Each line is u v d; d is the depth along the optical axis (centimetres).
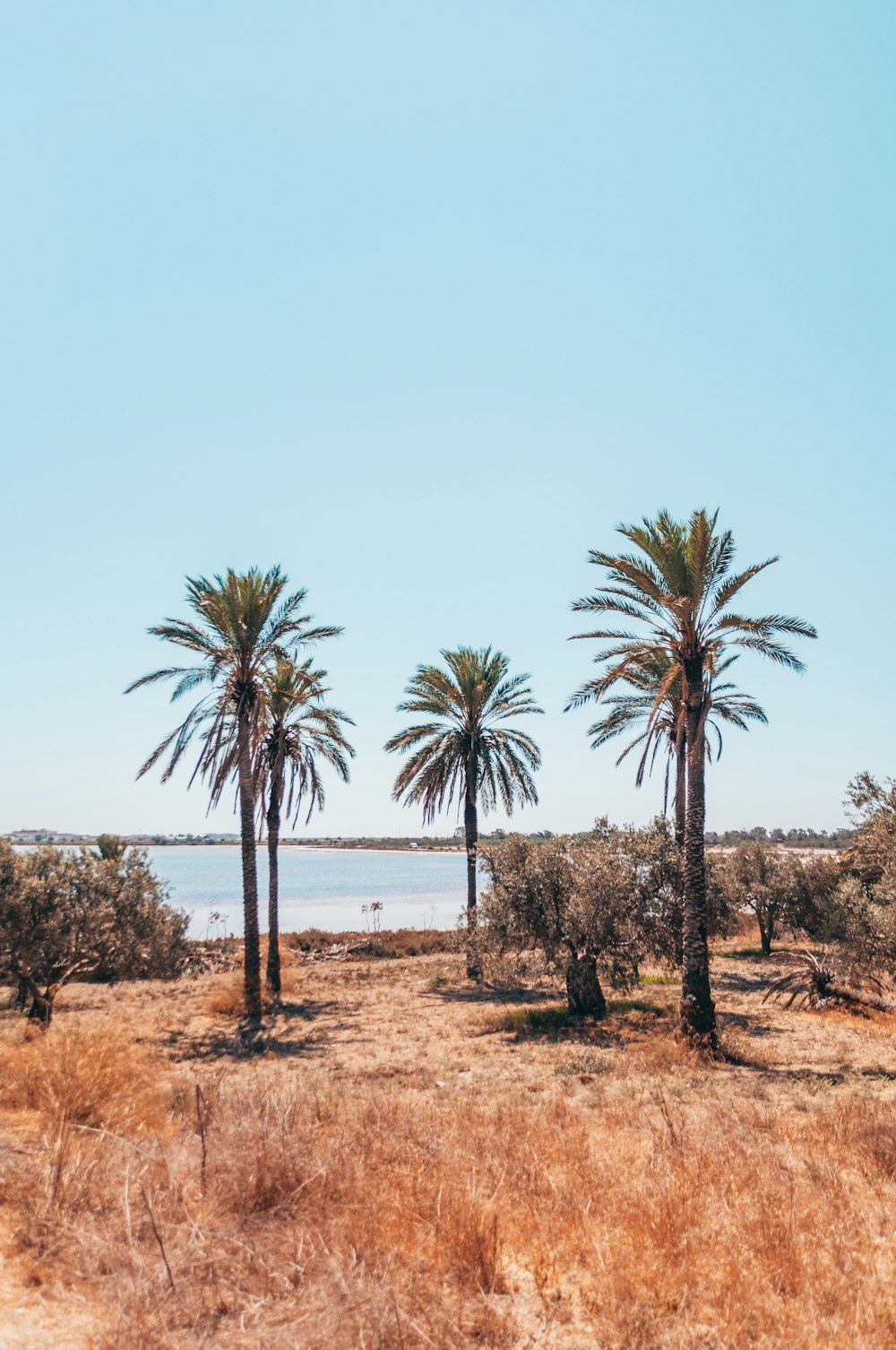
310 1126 831
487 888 2391
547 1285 551
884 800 1560
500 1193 700
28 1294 466
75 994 2905
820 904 3438
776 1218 633
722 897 2606
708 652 1880
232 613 2380
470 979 3066
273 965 2811
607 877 2133
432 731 3212
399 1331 434
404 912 7806
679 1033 1759
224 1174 658
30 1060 990
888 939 1520
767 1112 1097
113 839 3347
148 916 2081
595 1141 935
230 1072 1543
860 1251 605
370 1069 1591
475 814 3188
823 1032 1977
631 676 2795
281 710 2814
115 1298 461
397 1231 602
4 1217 571
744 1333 476
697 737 1853
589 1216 667
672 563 1856
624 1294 529
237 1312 468
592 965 2214
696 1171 749
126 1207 530
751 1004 2450
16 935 1752
